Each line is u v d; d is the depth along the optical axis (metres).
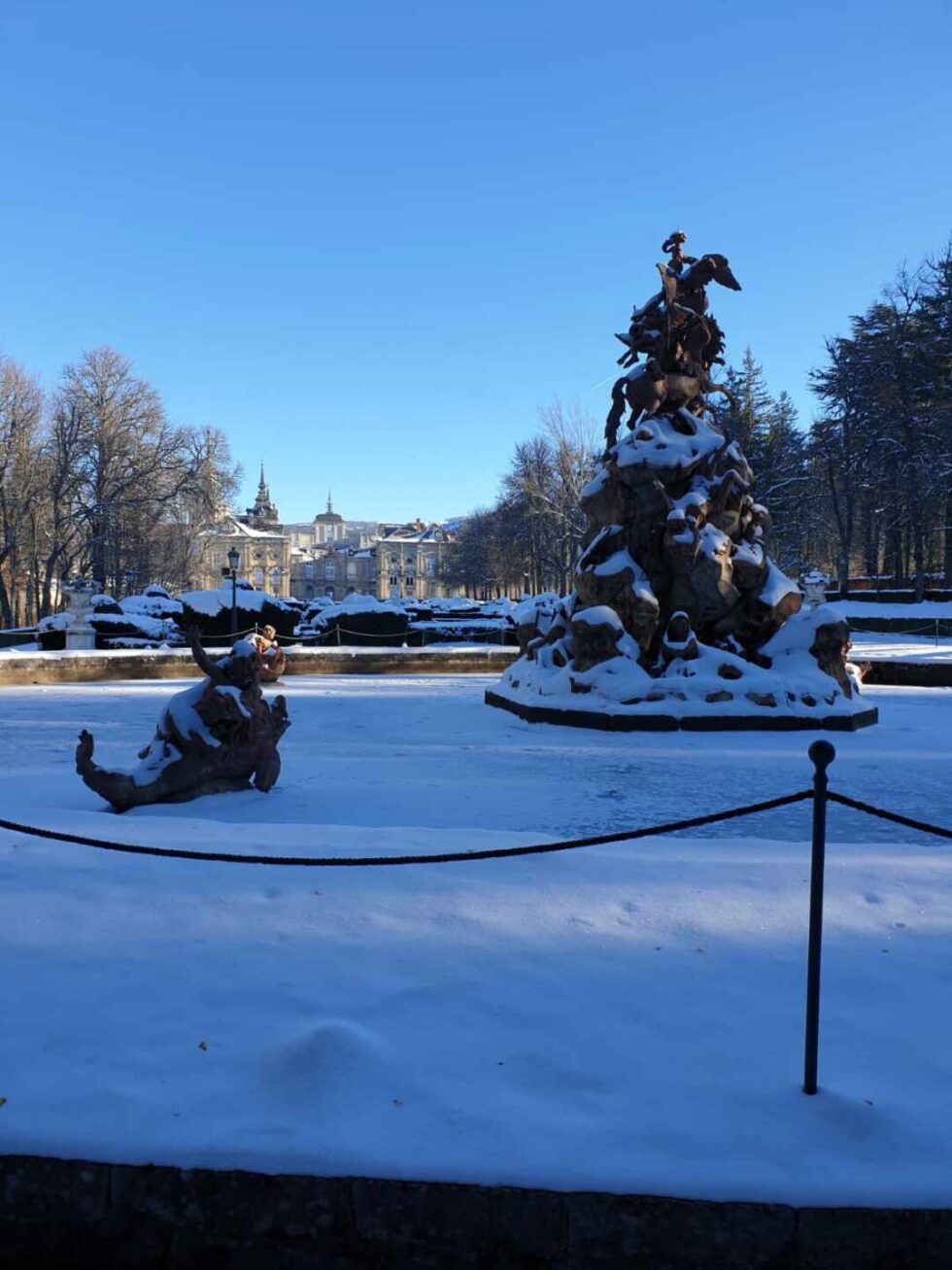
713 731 14.32
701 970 4.25
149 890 5.09
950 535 64.19
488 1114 3.14
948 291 62.97
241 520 171.25
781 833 7.81
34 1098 3.26
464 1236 2.87
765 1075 3.38
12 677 24.59
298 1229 2.93
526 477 79.25
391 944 4.50
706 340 17.45
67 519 63.50
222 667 8.78
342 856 5.57
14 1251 3.04
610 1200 2.82
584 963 4.30
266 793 8.93
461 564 125.06
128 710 17.39
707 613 16.23
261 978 4.15
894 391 62.09
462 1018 3.78
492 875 5.39
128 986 4.07
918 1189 2.80
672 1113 3.16
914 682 23.62
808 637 15.92
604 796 9.20
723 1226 2.79
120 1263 3.01
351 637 40.03
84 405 64.19
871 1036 3.67
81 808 8.20
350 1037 3.53
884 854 5.94
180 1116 3.15
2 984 4.10
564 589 85.88
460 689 22.52
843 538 68.19
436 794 9.15
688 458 16.41
